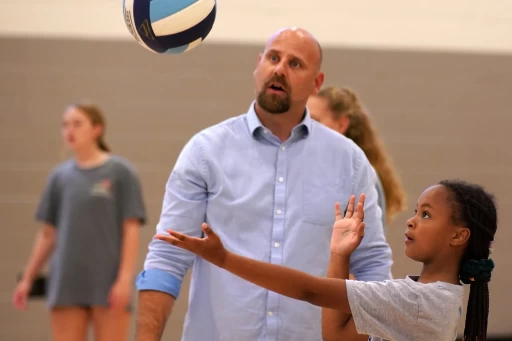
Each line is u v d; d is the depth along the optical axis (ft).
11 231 32.45
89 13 33.14
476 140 34.47
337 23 33.86
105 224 25.62
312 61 13.60
